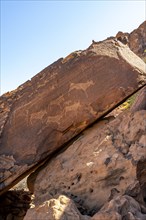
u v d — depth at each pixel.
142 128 5.07
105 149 5.29
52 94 6.80
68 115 6.59
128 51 7.18
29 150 6.57
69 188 5.26
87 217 4.09
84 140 6.05
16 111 7.03
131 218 3.73
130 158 4.80
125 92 6.38
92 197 4.88
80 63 6.82
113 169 4.87
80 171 5.29
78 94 6.63
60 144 6.53
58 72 6.91
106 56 6.75
